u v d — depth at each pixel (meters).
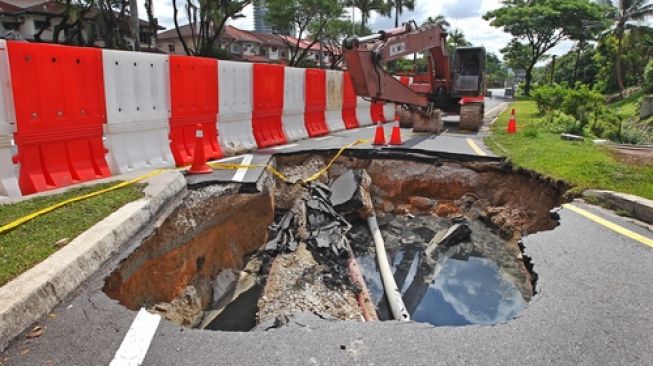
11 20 34.16
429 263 7.81
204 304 6.02
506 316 6.15
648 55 41.78
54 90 5.80
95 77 6.34
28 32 34.44
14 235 4.11
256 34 62.59
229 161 8.31
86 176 6.25
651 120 25.09
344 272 7.00
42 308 3.21
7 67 5.26
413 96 11.73
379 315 6.29
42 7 34.94
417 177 9.58
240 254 7.11
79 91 6.13
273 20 41.75
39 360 2.79
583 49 54.72
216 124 8.74
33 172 5.66
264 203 7.55
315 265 7.03
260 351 3.02
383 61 9.43
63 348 2.92
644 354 3.03
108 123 6.59
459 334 3.28
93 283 3.78
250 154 9.05
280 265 6.94
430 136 12.48
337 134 12.62
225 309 6.12
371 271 7.42
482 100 15.01
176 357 2.92
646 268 4.37
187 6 34.34
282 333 3.26
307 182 8.95
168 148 7.68
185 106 7.90
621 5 41.75
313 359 2.94
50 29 34.72
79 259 3.72
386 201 9.64
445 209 9.41
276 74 10.31
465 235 8.51
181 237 5.78
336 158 9.76
